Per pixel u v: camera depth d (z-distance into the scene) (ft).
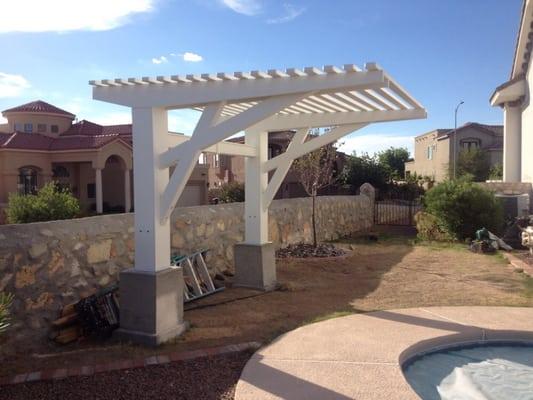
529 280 28.12
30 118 101.76
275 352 16.24
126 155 95.04
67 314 18.71
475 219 45.06
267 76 17.16
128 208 95.76
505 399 13.91
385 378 14.10
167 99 17.85
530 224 41.81
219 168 128.57
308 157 44.06
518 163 57.16
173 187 17.92
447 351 17.94
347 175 96.07
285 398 12.83
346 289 26.23
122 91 18.48
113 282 21.66
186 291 23.31
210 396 13.12
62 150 88.22
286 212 38.96
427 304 22.94
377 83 16.12
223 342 17.52
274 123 25.20
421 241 46.39
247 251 25.94
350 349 16.48
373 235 50.16
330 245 40.96
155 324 17.42
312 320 20.24
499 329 18.66
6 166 83.46
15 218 47.19
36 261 17.93
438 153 153.28
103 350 16.89
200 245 27.73
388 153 197.88
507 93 54.44
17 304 17.13
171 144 19.01
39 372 14.57
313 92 17.26
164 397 13.04
